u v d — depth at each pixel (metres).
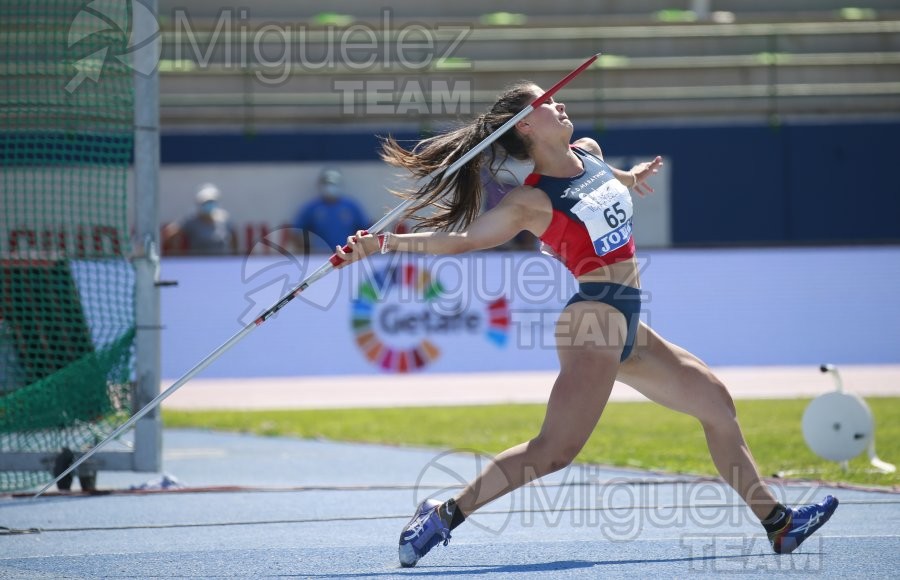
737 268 55.53
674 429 35.84
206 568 16.50
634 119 65.75
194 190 62.16
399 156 17.30
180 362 54.03
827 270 55.88
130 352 26.44
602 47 65.94
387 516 21.39
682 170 64.00
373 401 47.12
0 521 21.50
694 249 55.34
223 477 28.36
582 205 15.23
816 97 66.25
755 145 64.25
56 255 27.88
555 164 15.62
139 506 23.20
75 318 28.00
